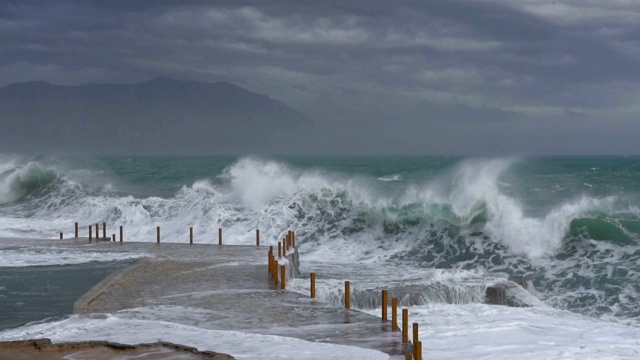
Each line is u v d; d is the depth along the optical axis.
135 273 19.72
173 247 26.16
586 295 20.88
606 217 27.27
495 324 15.73
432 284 19.17
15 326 14.09
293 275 21.20
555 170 83.56
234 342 12.24
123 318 14.16
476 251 27.17
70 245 26.80
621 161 134.25
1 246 26.42
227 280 18.62
